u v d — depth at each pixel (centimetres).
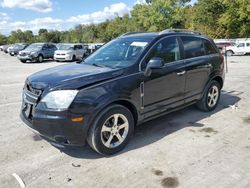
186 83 528
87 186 335
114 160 396
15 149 434
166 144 447
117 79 409
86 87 377
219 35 4431
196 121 555
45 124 369
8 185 337
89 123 379
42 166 382
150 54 464
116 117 409
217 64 608
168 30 530
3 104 718
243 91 835
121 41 524
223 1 4012
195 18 4684
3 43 10225
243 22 3969
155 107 469
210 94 609
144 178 350
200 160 394
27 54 2239
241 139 466
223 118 573
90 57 529
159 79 465
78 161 395
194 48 561
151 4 5031
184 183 338
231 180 343
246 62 1938
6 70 1599
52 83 383
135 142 456
